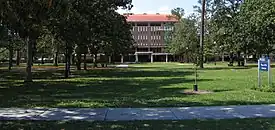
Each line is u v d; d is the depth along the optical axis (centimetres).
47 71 4588
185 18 6938
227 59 11575
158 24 14275
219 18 6019
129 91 1959
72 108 1276
